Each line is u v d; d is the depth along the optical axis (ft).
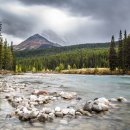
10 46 437.99
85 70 409.49
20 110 45.09
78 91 88.33
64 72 466.29
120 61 314.96
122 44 318.24
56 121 39.75
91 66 575.79
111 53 327.26
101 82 147.43
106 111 48.60
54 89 96.78
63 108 50.93
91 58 588.50
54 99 64.28
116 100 63.36
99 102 51.01
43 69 636.89
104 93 81.87
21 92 81.35
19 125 36.99
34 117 40.29
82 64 596.29
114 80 173.58
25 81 156.25
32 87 103.96
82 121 40.14
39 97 61.93
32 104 54.70
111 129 35.42
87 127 36.47
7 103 56.75
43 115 40.14
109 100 63.31
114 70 327.67
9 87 96.43
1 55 345.31
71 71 451.94
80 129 35.37
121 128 35.99
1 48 342.03
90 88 101.60
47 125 37.29
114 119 41.78
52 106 53.67
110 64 328.29
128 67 306.14
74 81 161.07
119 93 82.23
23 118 40.11
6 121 39.24
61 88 101.76
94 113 46.75
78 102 60.23
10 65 406.82
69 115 43.62
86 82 148.15
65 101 61.77
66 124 38.09
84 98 68.18
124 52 311.27
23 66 580.30
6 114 44.32
